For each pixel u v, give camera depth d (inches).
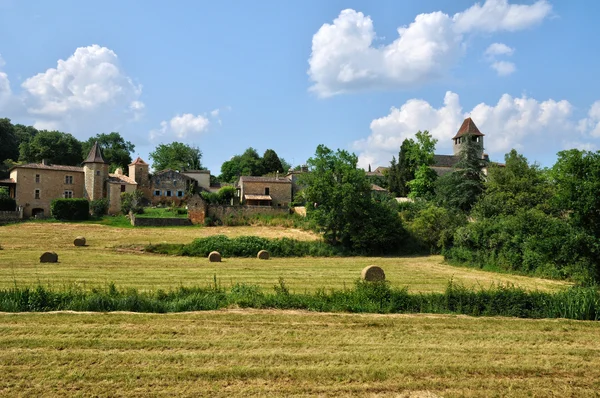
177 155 4379.9
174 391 347.6
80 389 348.2
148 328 498.6
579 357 452.8
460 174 2378.2
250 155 4584.2
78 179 2650.1
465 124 3513.8
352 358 426.9
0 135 3440.0
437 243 1841.8
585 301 615.8
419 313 613.3
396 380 381.7
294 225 2290.8
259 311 589.6
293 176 3085.6
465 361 430.6
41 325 494.6
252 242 1659.7
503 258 1286.9
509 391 369.1
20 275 932.0
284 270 1178.6
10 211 2215.8
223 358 418.0
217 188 3348.9
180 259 1402.6
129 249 1547.7
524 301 633.0
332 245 1820.9
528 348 476.4
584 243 1030.4
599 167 979.3
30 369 382.3
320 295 663.1
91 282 860.6
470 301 634.8
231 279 955.3
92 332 478.3
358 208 1814.7
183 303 599.2
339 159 1951.3
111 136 4414.4
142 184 2896.2
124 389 349.4
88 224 2181.3
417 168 3046.3
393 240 1820.9
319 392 354.6
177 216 2458.2
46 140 3353.8
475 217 1861.5
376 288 668.1
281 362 413.1
